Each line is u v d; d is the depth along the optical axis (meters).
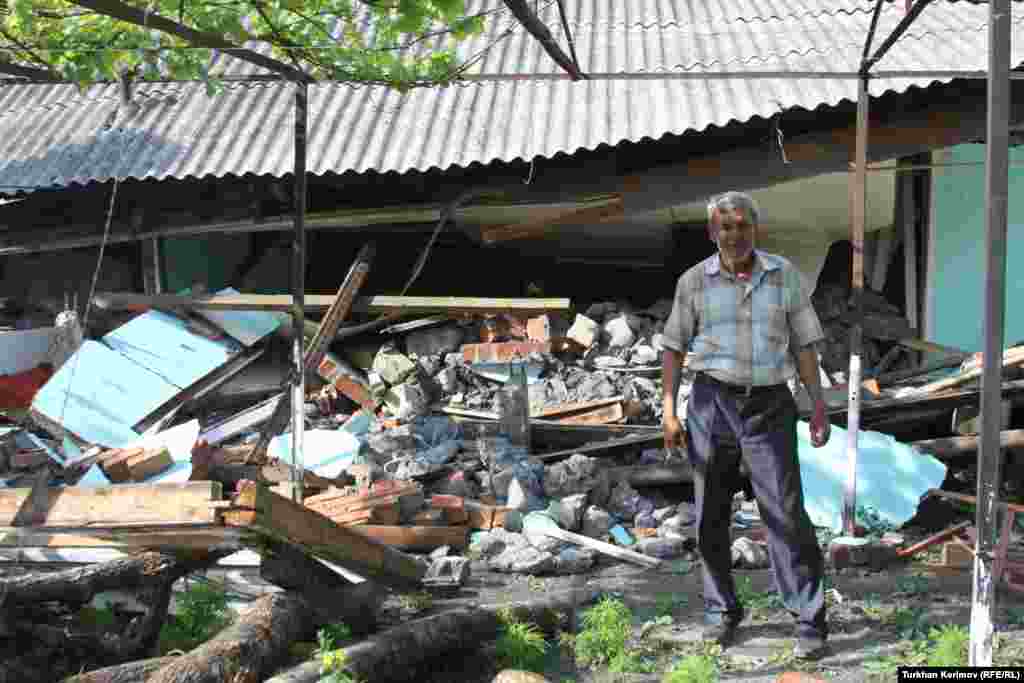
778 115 9.09
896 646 5.07
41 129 10.88
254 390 9.48
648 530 7.45
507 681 4.39
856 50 9.82
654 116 9.44
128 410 8.83
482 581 6.65
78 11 6.22
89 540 4.98
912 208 10.55
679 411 8.88
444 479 7.92
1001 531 6.29
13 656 4.58
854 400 7.15
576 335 9.72
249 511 4.42
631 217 10.52
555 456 8.39
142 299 9.60
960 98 9.48
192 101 10.87
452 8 5.25
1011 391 8.56
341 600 5.11
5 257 11.31
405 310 8.66
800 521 4.97
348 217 10.12
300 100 6.34
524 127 9.74
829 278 11.03
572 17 11.65
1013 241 10.22
